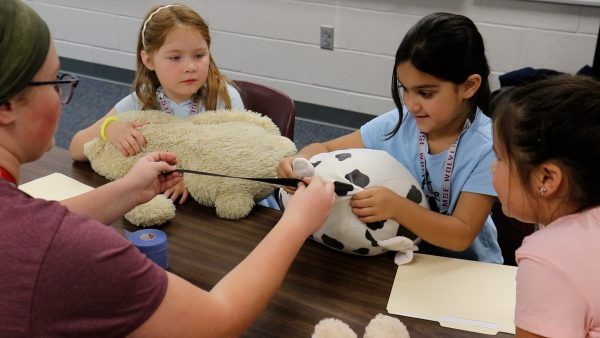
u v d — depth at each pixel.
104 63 3.99
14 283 0.60
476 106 1.23
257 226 1.26
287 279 1.08
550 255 0.76
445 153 1.29
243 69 3.54
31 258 0.60
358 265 1.12
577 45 2.72
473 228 1.21
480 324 0.96
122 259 0.64
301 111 3.49
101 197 1.03
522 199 0.82
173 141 1.39
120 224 1.26
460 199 1.25
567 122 0.74
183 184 1.37
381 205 1.11
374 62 3.16
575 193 0.77
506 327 0.96
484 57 1.17
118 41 3.86
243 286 0.78
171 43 1.53
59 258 0.61
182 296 0.70
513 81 2.53
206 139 1.37
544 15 2.71
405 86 1.17
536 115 0.76
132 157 1.41
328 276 1.09
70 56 4.10
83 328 0.63
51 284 0.61
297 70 3.39
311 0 3.16
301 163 1.14
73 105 3.60
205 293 0.73
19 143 0.73
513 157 0.80
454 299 1.03
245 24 3.40
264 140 1.41
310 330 0.94
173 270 1.09
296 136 3.27
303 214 0.90
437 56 1.10
